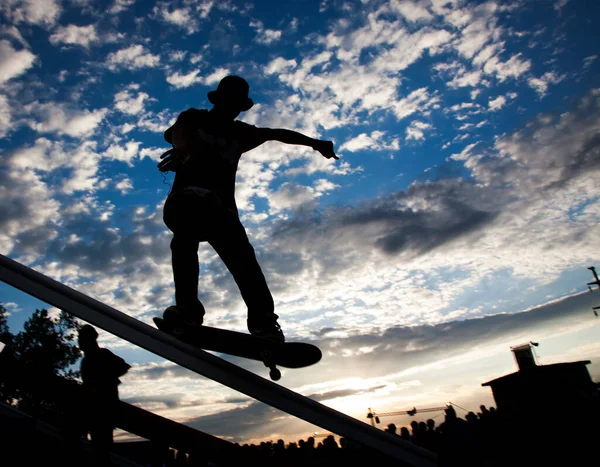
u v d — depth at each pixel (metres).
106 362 2.30
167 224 2.35
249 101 2.50
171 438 2.00
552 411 6.54
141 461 2.46
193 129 2.37
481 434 6.46
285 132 2.53
